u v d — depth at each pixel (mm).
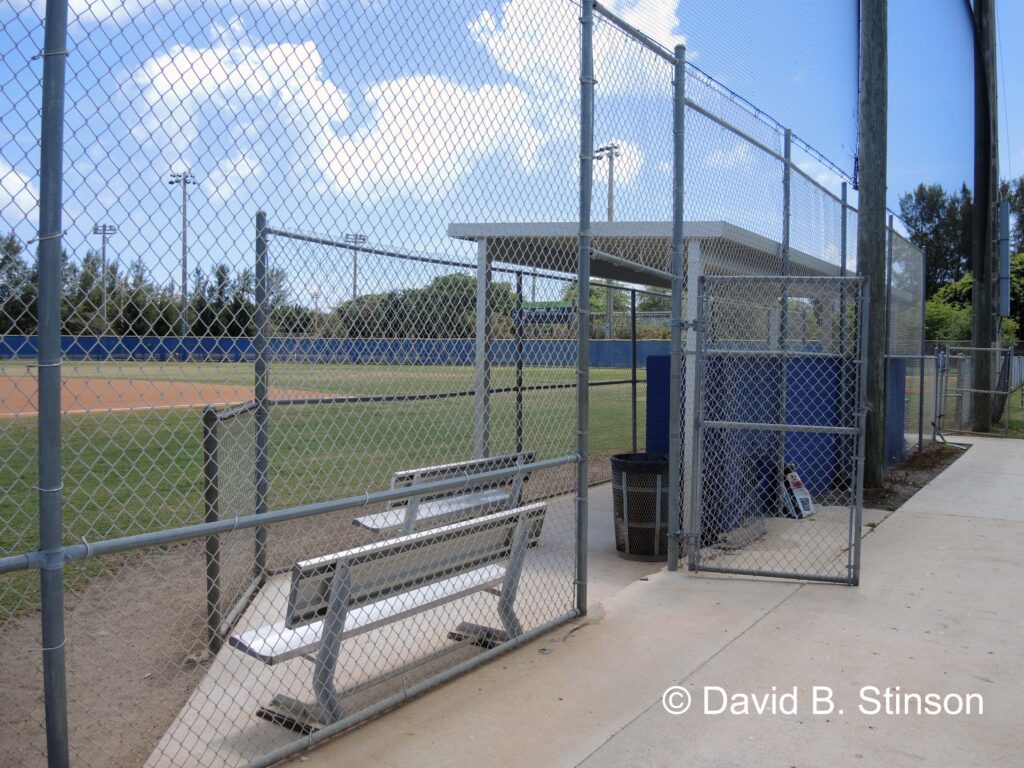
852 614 5000
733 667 4152
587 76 4578
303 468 10047
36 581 5434
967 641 4555
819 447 9102
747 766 3205
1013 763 3254
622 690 3867
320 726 3455
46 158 2482
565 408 17469
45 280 2500
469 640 4242
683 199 5824
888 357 11414
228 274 3115
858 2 9438
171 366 4383
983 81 16922
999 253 18969
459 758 3234
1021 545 6840
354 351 5035
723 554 6465
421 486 3689
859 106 9430
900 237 12328
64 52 2508
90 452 10289
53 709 2572
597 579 6004
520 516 4395
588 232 4656
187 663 4258
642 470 6500
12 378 3113
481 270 6910
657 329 21250
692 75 6129
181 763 3250
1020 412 23562
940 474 11047
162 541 2762
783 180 7762
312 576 3357
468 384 8242
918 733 3482
